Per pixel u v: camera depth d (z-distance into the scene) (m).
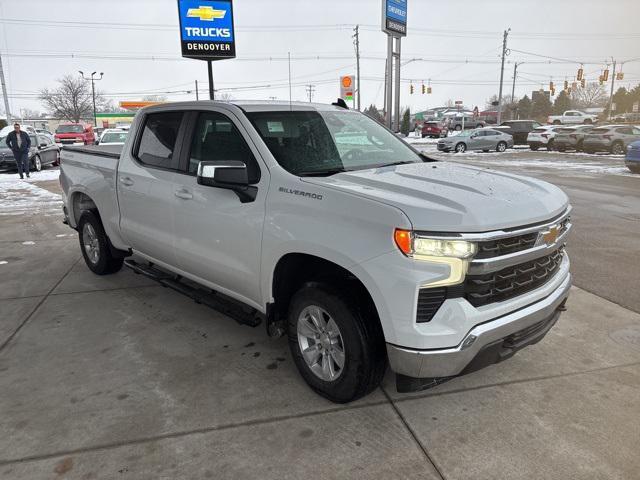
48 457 2.62
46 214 9.64
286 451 2.66
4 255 6.59
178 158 3.96
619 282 5.33
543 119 95.38
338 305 2.84
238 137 3.48
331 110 4.07
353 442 2.74
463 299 2.55
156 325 4.28
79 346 3.89
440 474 2.50
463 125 51.88
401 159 3.87
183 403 3.11
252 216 3.24
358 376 2.86
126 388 3.29
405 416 2.97
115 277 5.58
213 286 3.85
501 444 2.72
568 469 2.53
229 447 2.70
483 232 2.50
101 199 4.96
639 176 15.23
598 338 4.00
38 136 18.67
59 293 5.07
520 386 3.30
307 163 3.31
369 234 2.60
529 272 2.87
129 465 2.56
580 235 7.50
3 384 3.35
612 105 69.69
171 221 3.99
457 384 3.33
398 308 2.52
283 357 3.71
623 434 2.79
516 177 3.47
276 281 3.24
